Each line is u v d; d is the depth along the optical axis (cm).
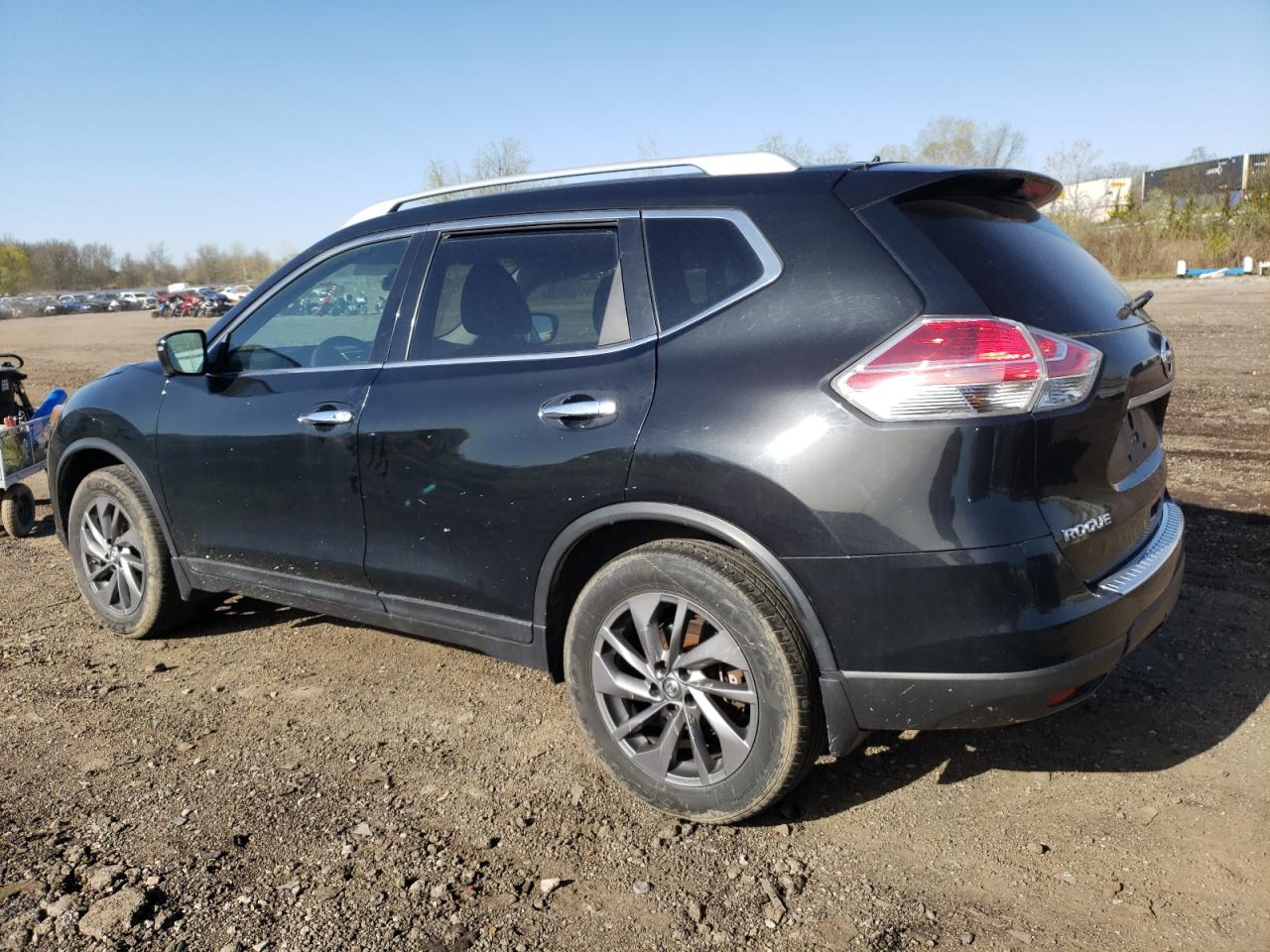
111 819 291
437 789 307
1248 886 247
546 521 293
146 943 236
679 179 297
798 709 257
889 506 239
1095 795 292
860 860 265
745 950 232
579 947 234
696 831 281
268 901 252
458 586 320
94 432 429
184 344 388
